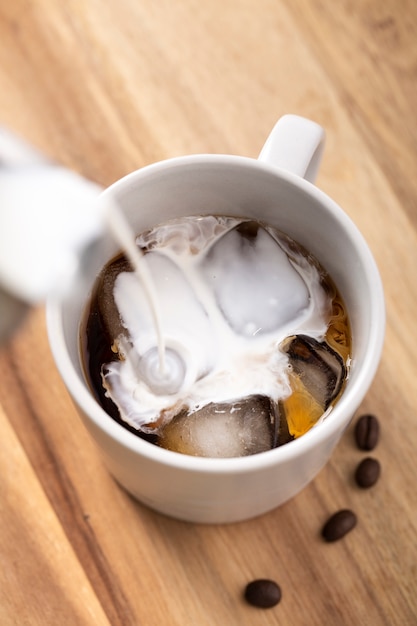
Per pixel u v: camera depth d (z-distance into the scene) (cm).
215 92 53
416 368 49
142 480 43
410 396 49
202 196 45
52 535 47
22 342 49
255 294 45
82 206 36
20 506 47
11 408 49
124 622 46
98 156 52
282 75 53
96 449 47
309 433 40
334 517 47
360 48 54
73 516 47
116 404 43
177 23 54
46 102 52
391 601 46
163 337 44
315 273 45
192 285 45
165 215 46
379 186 52
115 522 47
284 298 45
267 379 44
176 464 40
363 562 47
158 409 43
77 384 40
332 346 44
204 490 42
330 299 45
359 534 47
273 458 40
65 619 46
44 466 48
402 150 52
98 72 53
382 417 49
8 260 34
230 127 53
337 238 44
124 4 54
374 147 52
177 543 47
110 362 44
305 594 46
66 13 54
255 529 47
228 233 46
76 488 48
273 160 44
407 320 50
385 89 53
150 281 43
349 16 54
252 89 53
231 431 43
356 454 48
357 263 43
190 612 46
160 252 45
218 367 44
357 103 53
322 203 43
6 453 48
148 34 54
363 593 47
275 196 44
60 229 35
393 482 48
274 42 54
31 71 53
